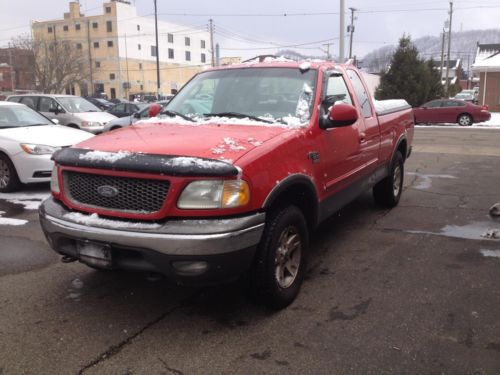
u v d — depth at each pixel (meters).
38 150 7.66
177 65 94.19
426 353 3.13
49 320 3.61
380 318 3.60
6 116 8.77
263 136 3.71
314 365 3.03
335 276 4.41
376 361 3.05
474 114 24.75
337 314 3.67
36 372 2.97
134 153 3.33
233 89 4.64
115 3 79.94
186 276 3.15
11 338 3.35
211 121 4.23
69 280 4.33
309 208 4.13
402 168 7.12
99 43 82.88
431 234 5.65
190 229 3.09
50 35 86.12
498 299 3.89
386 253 5.01
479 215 6.49
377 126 5.72
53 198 3.84
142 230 3.15
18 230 5.84
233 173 3.13
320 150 4.14
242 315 3.68
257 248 3.46
